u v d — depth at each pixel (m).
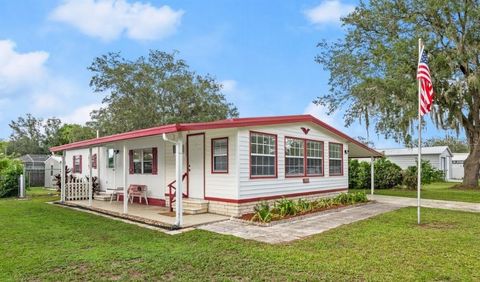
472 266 5.26
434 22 18.73
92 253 6.01
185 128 8.27
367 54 19.55
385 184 20.91
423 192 18.41
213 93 25.41
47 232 7.84
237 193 9.66
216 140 10.38
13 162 18.81
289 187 11.59
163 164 12.38
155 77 24.05
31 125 49.78
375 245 6.55
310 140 12.82
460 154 37.06
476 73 17.20
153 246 6.52
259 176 10.41
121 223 9.01
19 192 17.22
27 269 5.16
